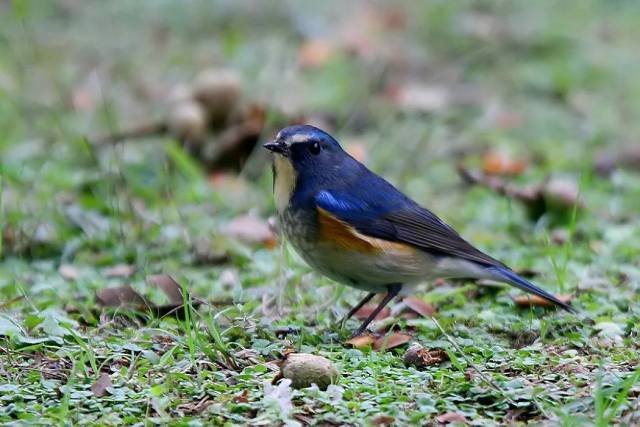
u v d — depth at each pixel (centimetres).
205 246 1272
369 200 1029
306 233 1031
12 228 1293
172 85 1938
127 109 1811
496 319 1049
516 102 1922
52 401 831
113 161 1516
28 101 1798
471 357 934
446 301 1124
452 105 1892
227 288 1166
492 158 1602
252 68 1977
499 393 831
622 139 1773
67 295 1129
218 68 2011
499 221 1414
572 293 1127
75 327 1000
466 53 2100
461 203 1503
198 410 817
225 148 1569
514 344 1004
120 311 1055
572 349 959
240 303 1088
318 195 1022
